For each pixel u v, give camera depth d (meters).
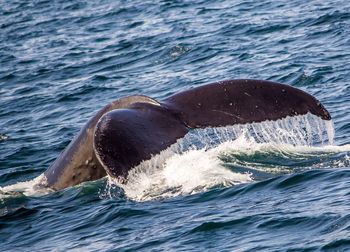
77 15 159.38
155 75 100.19
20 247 47.03
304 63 90.62
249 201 47.31
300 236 41.75
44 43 136.50
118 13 152.00
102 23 146.25
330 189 47.47
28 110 92.19
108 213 48.50
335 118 67.19
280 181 49.59
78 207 50.56
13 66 119.69
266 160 52.78
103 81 100.81
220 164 52.06
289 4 126.19
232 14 127.56
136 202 49.09
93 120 51.50
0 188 56.84
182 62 104.56
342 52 93.31
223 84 50.81
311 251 39.78
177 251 42.19
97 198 51.00
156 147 46.75
